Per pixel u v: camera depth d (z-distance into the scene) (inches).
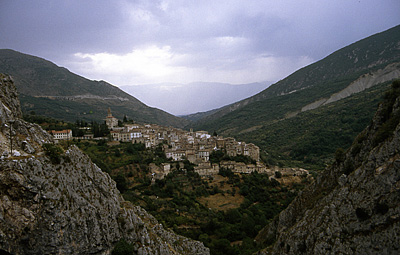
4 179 1067.3
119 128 7194.9
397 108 1722.4
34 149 1266.0
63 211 1179.3
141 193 4168.3
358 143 2080.5
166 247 1823.3
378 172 1469.0
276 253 2124.8
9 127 1279.5
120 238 1515.7
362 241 1419.8
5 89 1476.4
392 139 1478.8
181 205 3993.6
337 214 1630.2
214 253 2775.6
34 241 1092.5
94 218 1347.2
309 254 1712.6
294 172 5708.7
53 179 1194.0
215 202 4434.1
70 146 1421.0
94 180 1487.5
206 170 5462.6
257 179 5196.9
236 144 6884.8
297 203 2519.7
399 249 1255.5
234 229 3452.3
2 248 1027.3
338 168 2215.8
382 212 1381.6
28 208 1093.8
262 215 3858.3
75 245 1212.5
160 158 5605.3
